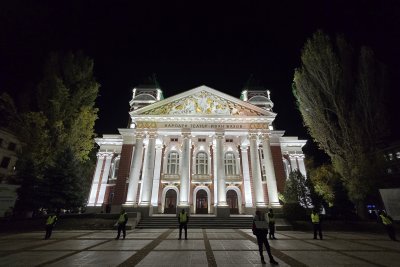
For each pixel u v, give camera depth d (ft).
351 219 77.10
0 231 64.08
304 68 93.81
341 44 89.10
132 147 115.55
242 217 84.84
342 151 80.79
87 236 54.60
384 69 80.59
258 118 107.96
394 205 66.18
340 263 28.04
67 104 98.27
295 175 84.48
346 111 81.46
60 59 106.63
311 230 67.31
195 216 87.61
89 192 130.72
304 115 90.48
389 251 36.04
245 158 114.32
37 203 76.33
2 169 142.10
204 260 29.32
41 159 87.35
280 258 30.76
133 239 49.16
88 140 102.37
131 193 95.61
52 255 32.40
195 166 115.44
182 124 107.65
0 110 91.15
